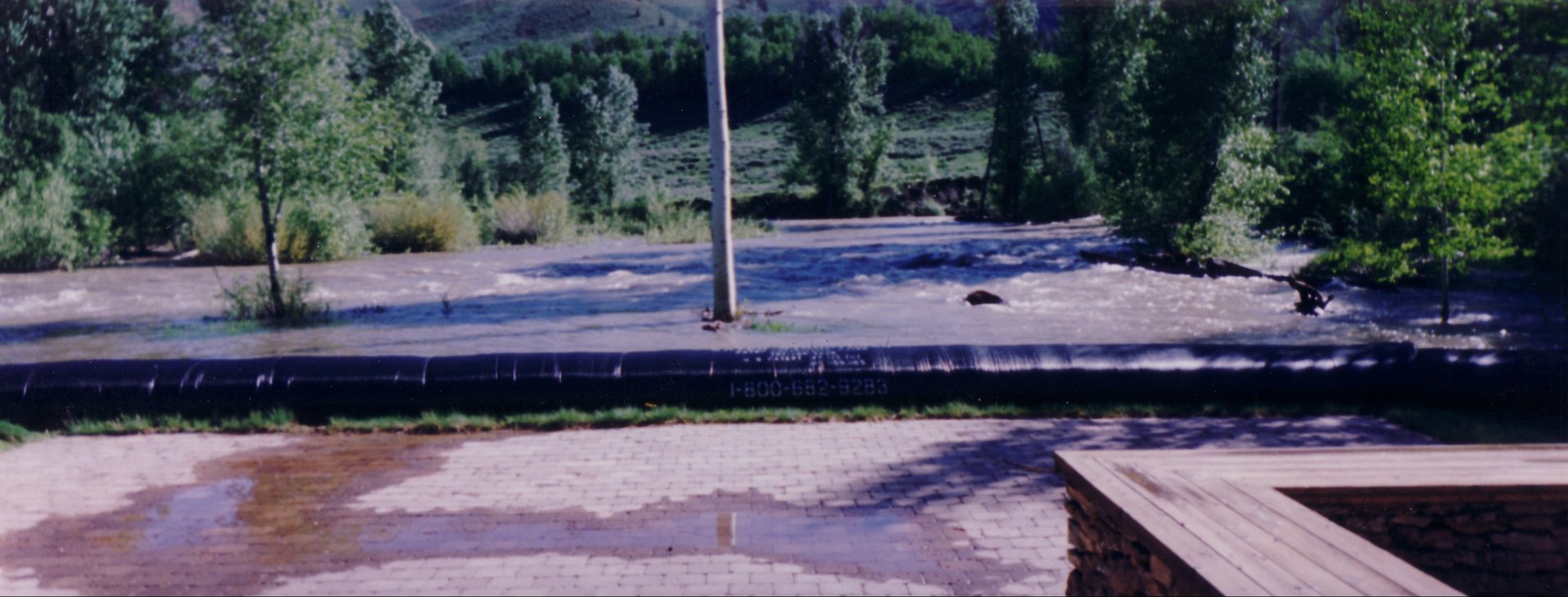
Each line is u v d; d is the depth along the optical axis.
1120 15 25.83
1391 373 9.00
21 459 7.58
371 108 16.66
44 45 33.69
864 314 15.71
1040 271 21.67
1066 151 45.31
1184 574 3.03
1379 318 14.64
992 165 58.97
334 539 5.66
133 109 36.06
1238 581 2.86
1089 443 7.76
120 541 5.66
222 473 7.14
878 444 7.80
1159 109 23.66
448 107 92.00
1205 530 3.31
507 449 7.77
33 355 13.08
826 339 13.27
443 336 14.05
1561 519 3.96
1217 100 22.97
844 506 6.19
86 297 19.39
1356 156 13.66
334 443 8.02
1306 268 19.92
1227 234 22.75
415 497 6.48
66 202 26.34
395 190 31.42
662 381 9.02
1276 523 3.38
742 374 9.08
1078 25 39.50
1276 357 9.16
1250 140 22.92
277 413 8.70
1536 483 3.83
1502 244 12.60
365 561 5.29
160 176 29.72
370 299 18.58
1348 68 31.55
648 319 15.39
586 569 5.12
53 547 5.56
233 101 15.42
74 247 25.67
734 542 5.52
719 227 14.74
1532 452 4.28
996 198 48.66
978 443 7.82
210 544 5.60
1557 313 14.32
